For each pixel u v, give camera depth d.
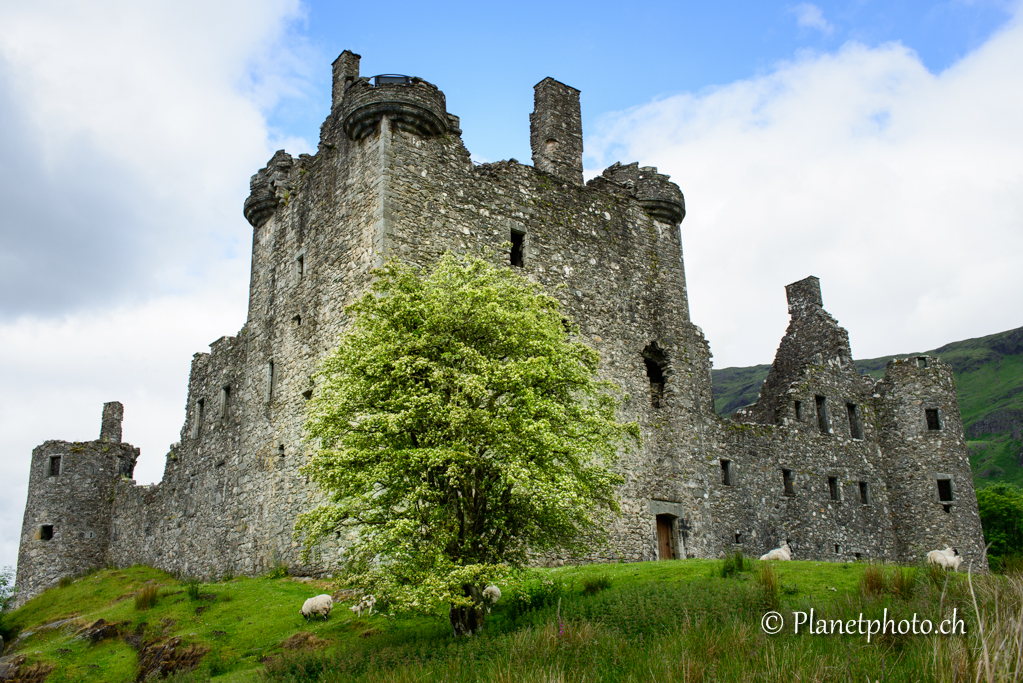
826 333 38.41
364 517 16.64
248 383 28.98
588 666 12.13
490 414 15.59
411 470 15.51
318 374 17.62
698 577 18.30
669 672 11.20
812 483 34.47
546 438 15.39
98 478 42.50
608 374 26.88
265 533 26.25
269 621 19.31
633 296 28.59
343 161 25.62
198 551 31.42
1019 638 9.37
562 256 26.91
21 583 40.72
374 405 16.30
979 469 90.50
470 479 15.91
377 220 23.38
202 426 33.62
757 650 11.98
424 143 24.69
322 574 22.73
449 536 15.22
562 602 16.44
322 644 17.33
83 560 40.94
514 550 17.11
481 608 15.86
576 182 28.50
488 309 16.78
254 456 27.75
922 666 10.68
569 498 15.55
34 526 41.38
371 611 16.81
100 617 22.09
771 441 33.53
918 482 37.22
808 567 18.84
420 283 17.67
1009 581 13.62
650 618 14.28
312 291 26.05
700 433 29.23
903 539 37.03
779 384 39.38
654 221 30.34
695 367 29.89
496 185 25.95
